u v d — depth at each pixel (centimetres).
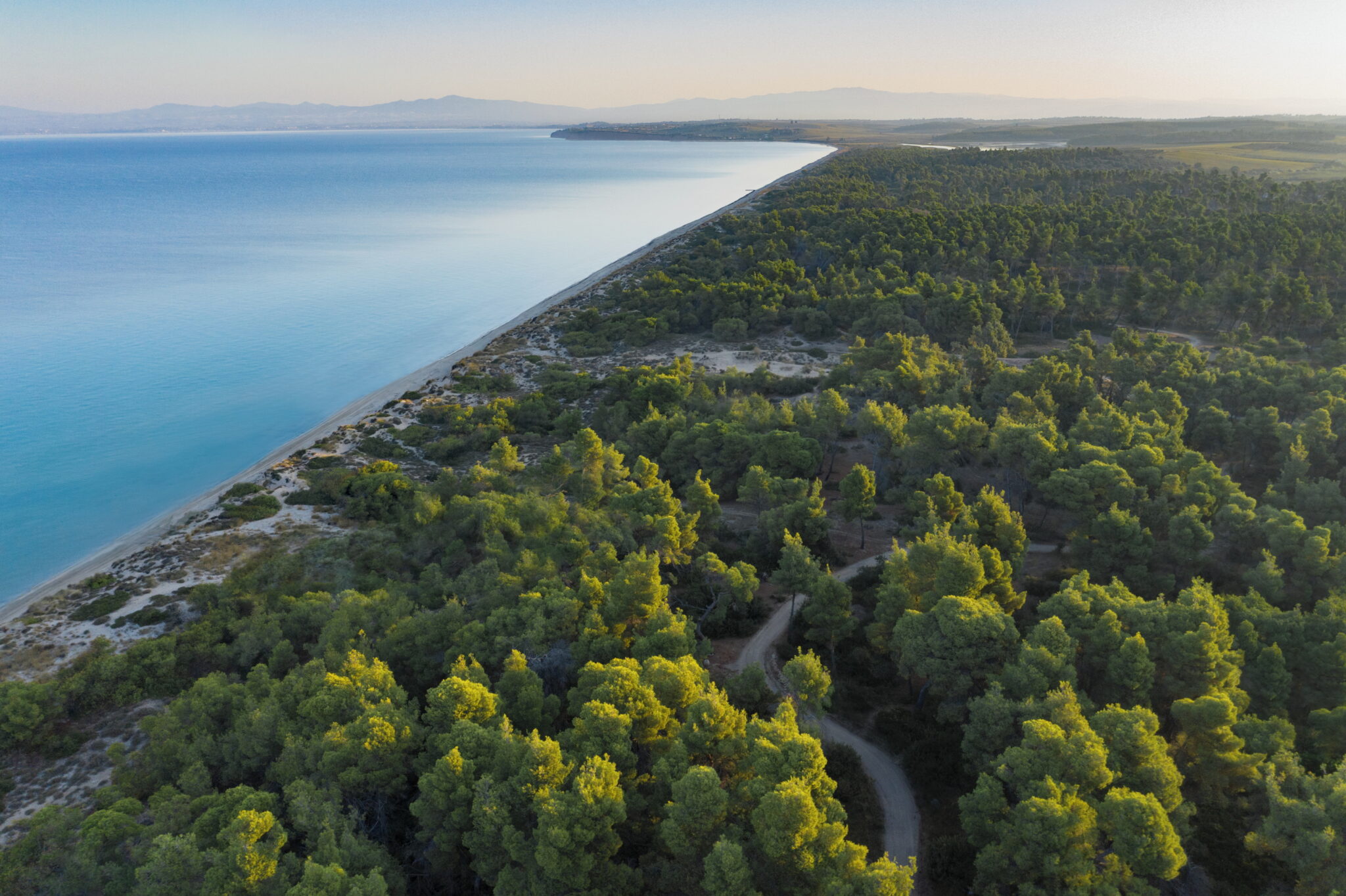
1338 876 4288
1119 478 8538
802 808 4275
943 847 5316
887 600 7150
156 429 14888
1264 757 5159
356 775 5125
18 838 5772
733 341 18612
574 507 9650
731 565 9106
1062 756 4822
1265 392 11475
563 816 4488
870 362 14538
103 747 6694
